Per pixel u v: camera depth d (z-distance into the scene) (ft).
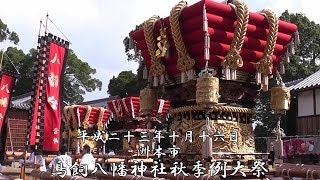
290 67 105.70
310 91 76.74
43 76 42.09
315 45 112.78
